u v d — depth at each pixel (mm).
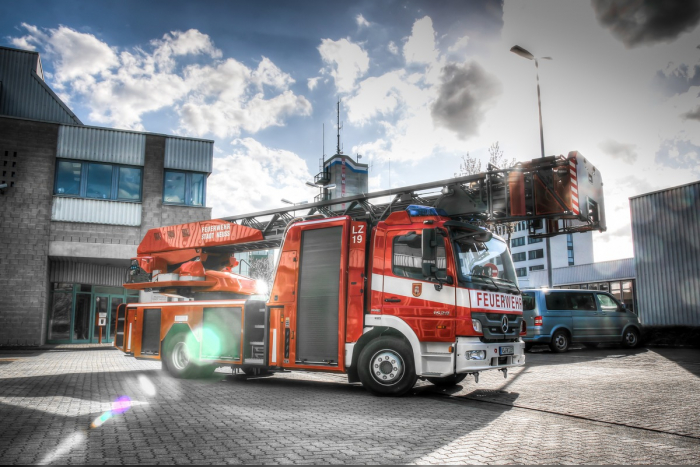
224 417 6508
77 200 24000
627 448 5035
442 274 8016
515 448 4988
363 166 66688
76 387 9453
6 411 6914
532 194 8820
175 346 11297
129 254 24422
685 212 24109
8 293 22484
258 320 10000
